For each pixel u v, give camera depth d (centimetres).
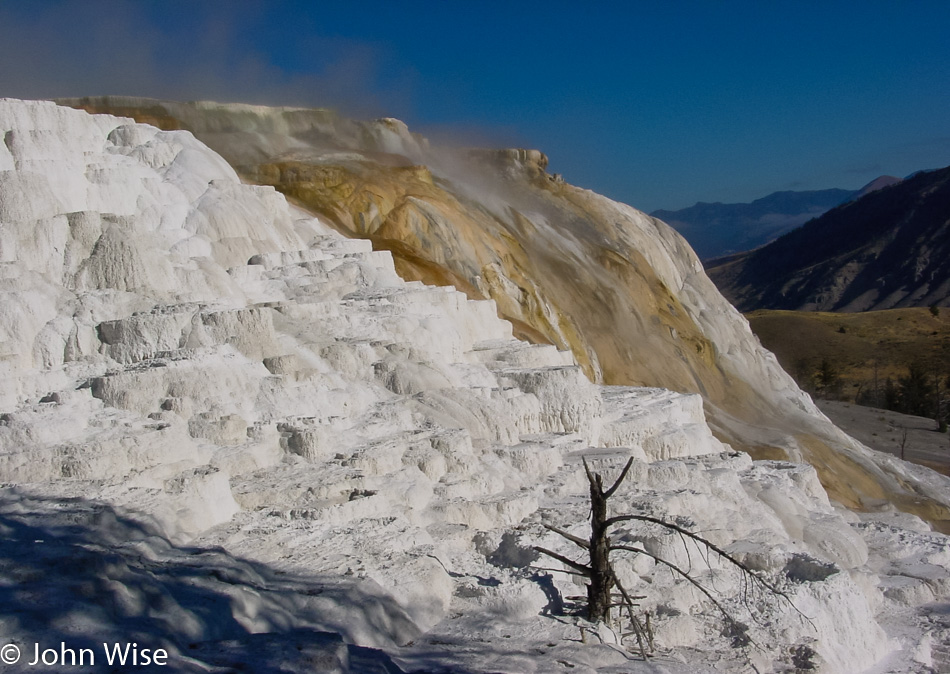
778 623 1250
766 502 1798
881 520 2242
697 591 1266
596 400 1878
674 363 3194
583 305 3141
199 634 780
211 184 1967
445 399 1642
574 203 3644
